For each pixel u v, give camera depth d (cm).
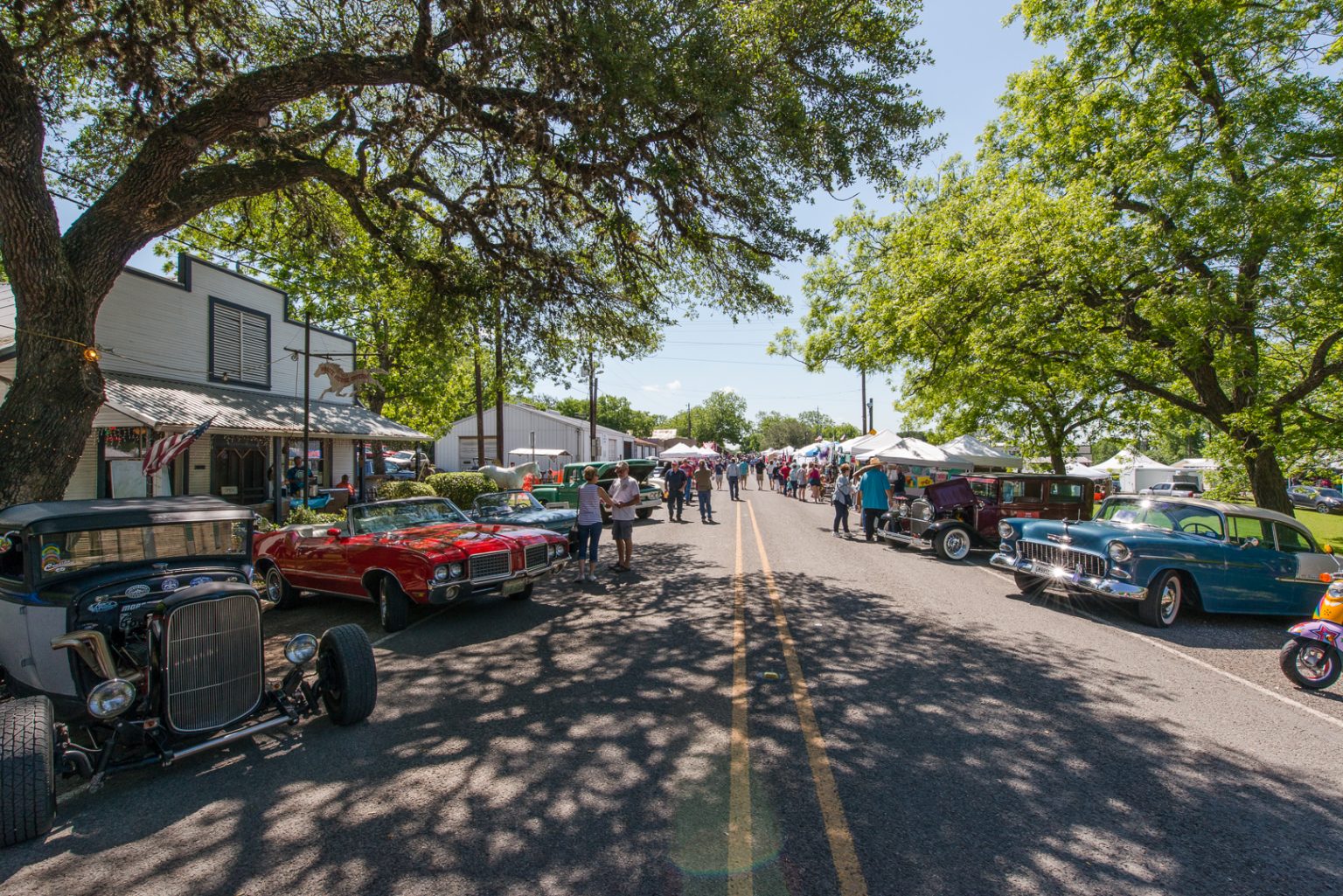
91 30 823
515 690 544
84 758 370
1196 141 1230
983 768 401
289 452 1822
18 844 331
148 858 316
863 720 474
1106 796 369
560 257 1175
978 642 686
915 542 1322
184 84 866
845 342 2205
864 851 313
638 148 858
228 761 423
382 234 1144
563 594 920
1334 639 554
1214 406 1365
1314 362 1195
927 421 2431
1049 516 1284
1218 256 1139
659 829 333
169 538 495
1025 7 1439
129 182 791
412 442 2239
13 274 715
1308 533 835
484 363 2553
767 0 839
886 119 898
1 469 688
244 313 1702
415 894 283
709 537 1577
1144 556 764
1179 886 290
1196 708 509
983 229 1385
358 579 775
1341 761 422
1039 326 1272
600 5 734
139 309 1402
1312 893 286
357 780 393
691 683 554
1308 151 1112
